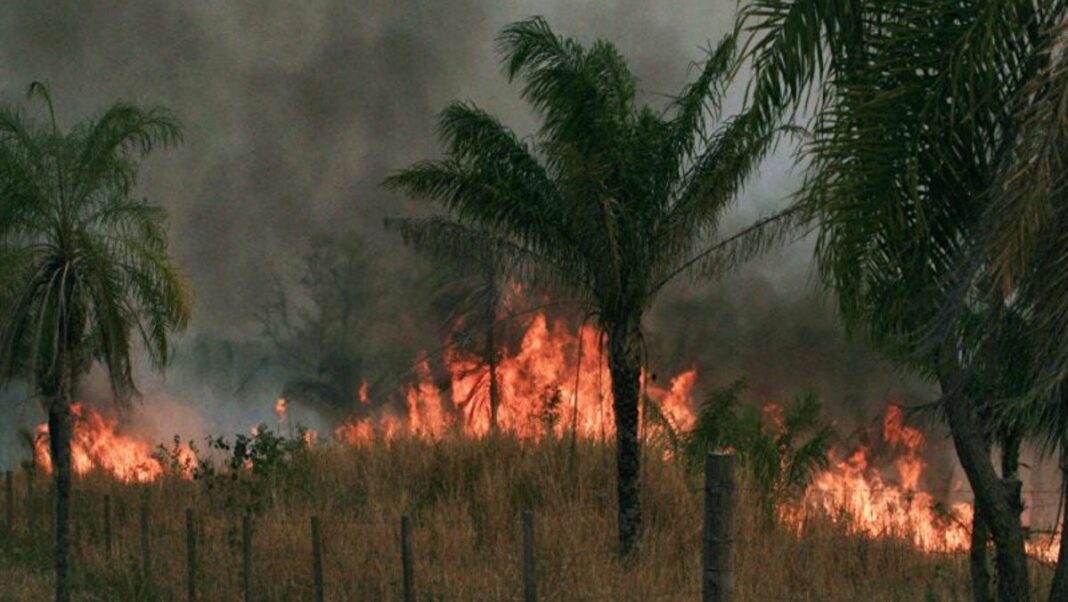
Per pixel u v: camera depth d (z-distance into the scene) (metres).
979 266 6.32
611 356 15.85
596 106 15.17
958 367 7.06
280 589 12.57
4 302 14.10
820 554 13.52
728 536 4.84
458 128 15.85
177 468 19.84
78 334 14.02
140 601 12.98
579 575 12.85
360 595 12.32
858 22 6.86
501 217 15.77
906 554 13.75
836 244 6.95
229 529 15.24
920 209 6.59
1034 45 6.57
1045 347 6.27
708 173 14.93
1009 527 7.23
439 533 14.77
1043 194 5.90
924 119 6.65
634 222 15.46
